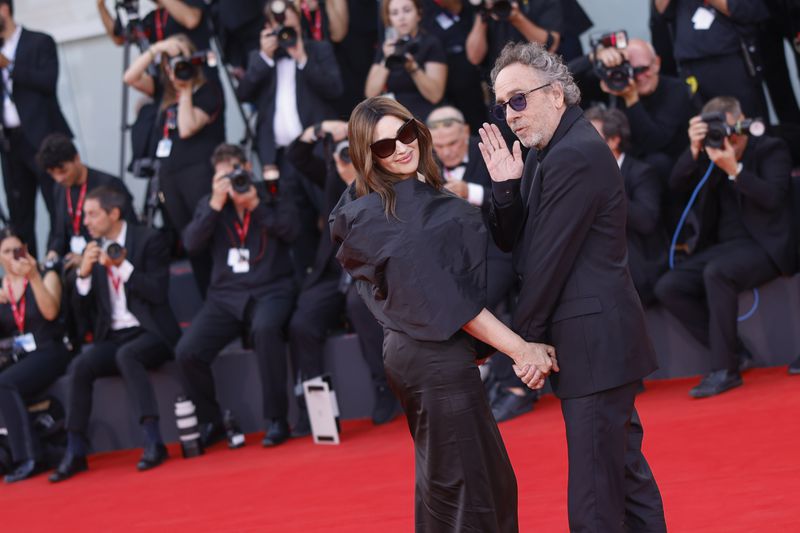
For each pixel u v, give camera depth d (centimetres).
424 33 1266
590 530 549
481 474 541
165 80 1312
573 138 548
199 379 1187
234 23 1450
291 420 1225
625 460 574
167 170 1298
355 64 1431
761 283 1083
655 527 579
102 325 1223
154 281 1210
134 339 1215
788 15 1265
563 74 563
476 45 1276
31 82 1438
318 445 1109
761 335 1113
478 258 539
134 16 1382
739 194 1085
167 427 1252
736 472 762
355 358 1205
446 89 1327
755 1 1199
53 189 1414
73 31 1692
